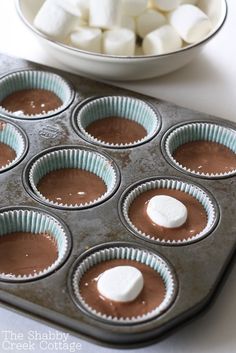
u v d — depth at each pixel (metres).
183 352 0.48
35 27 0.67
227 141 0.63
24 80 0.66
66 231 0.52
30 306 0.47
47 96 0.66
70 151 0.59
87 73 0.67
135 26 0.70
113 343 0.46
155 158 0.59
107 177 0.58
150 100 0.64
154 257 0.51
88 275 0.50
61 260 0.50
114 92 0.65
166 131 0.61
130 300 0.48
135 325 0.46
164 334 0.47
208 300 0.49
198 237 0.52
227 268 0.52
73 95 0.64
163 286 0.50
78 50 0.64
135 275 0.49
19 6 0.68
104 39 0.67
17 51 0.71
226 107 0.67
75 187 0.59
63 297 0.47
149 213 0.55
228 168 0.61
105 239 0.52
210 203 0.55
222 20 0.69
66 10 0.66
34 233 0.54
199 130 0.63
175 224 0.54
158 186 0.57
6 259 0.52
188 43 0.70
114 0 0.66
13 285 0.48
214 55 0.73
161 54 0.65
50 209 0.54
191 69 0.71
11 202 0.54
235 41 0.76
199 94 0.68
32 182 0.56
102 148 0.60
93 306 0.48
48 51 0.67
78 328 0.46
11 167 0.57
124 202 0.55
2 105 0.65
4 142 0.62
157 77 0.69
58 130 0.61
